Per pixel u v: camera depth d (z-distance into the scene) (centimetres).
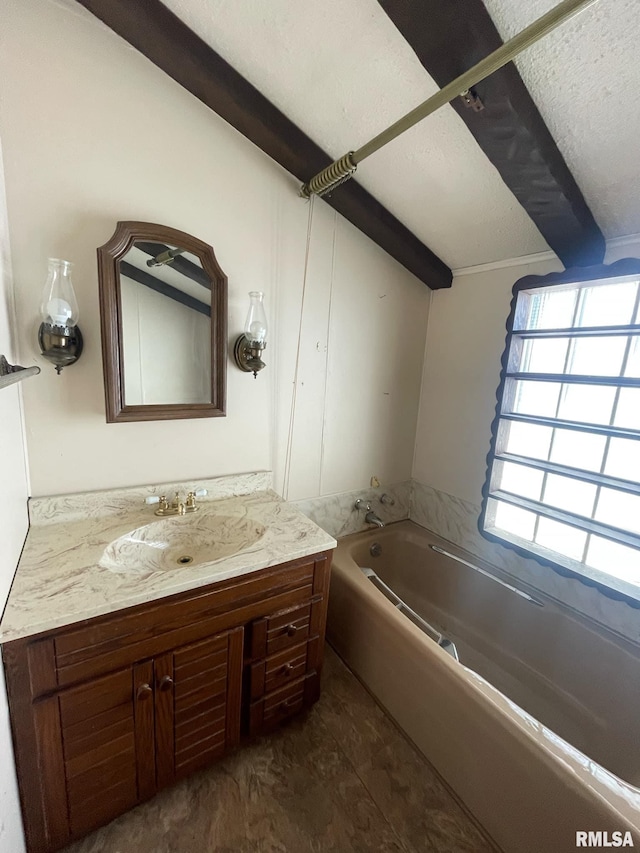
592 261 145
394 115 123
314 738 139
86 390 127
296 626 130
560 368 165
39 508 123
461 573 197
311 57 111
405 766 130
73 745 94
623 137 106
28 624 82
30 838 93
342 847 108
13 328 109
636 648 139
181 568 107
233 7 101
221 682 116
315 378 181
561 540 170
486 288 186
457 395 204
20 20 101
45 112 108
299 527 138
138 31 107
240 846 106
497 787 108
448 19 85
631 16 79
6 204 106
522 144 109
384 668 149
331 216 169
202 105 131
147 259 127
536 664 165
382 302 196
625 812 84
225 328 142
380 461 218
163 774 110
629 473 146
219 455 159
